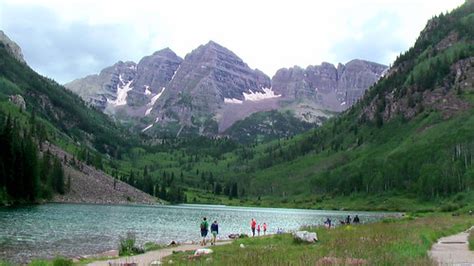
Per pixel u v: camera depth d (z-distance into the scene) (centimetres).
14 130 15525
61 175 18712
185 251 4722
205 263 3136
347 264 2550
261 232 9925
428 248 3791
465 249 3841
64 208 14388
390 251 3170
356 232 5641
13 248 5312
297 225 12525
